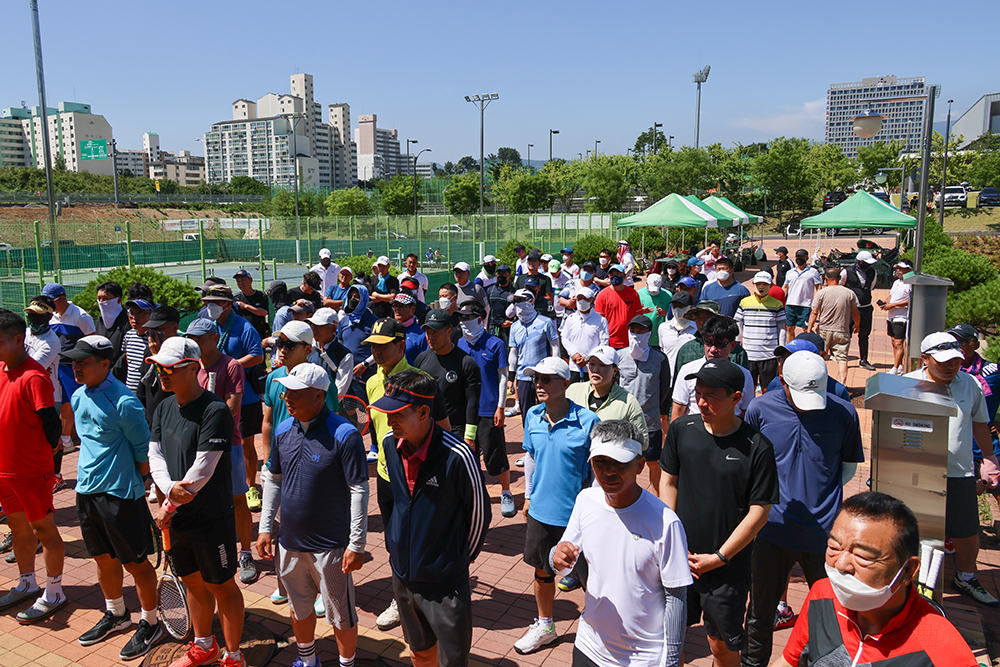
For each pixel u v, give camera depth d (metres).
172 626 4.02
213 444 3.73
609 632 2.89
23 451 4.46
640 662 2.86
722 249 29.02
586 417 4.13
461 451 3.36
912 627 2.03
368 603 4.86
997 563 5.26
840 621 2.15
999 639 4.30
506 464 6.35
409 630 3.57
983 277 16.81
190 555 3.87
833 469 3.80
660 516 2.83
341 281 10.31
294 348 5.16
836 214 18.53
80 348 4.01
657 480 6.15
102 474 4.12
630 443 2.76
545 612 4.26
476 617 4.64
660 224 21.33
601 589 2.89
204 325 5.07
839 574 2.02
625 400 4.82
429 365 5.70
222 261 38.81
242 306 8.64
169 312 5.32
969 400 4.52
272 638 4.38
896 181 52.25
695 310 6.03
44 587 5.02
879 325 17.45
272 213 75.38
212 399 3.84
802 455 3.79
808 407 3.63
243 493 5.14
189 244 37.97
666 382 6.09
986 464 4.61
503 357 6.20
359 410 5.66
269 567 5.41
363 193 73.94
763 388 8.27
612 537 2.86
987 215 55.62
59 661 4.18
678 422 3.68
